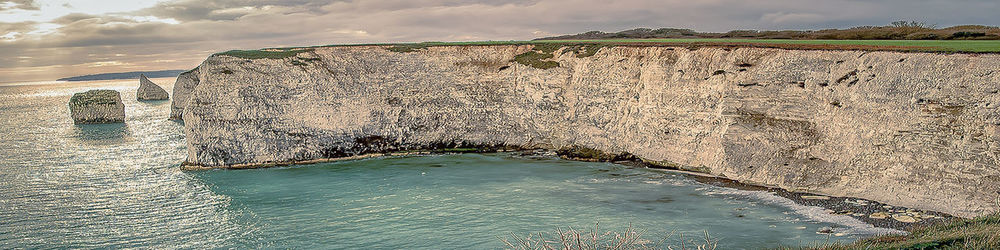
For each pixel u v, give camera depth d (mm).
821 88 33625
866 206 28438
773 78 35406
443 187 34719
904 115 29734
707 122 38344
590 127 45281
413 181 36719
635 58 44531
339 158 46094
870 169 30391
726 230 25266
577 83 47000
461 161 43781
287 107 47031
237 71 47406
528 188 34062
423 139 48844
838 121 32438
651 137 41250
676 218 27297
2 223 28656
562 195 32219
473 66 51438
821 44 37656
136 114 96625
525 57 50812
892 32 58750
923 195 27922
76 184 37656
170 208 31156
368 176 38812
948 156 27703
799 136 33625
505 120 49219
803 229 25281
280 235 25953
